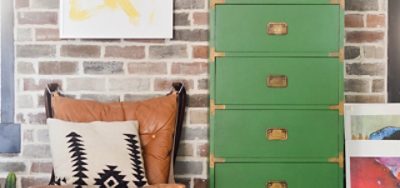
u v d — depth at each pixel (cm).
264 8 276
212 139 278
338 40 276
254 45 277
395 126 297
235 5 276
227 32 277
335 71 277
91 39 304
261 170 279
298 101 278
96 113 284
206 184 306
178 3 304
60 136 268
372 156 295
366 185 293
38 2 302
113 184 256
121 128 275
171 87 305
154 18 301
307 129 278
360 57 309
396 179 293
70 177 255
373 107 298
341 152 279
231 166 279
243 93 278
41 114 304
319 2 276
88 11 300
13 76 304
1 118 304
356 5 308
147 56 304
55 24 303
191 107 305
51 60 304
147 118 285
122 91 305
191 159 305
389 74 308
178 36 304
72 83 304
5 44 303
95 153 263
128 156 266
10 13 303
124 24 300
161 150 281
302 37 277
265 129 278
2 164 304
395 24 309
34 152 304
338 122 278
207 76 305
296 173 279
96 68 304
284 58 277
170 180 284
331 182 279
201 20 304
